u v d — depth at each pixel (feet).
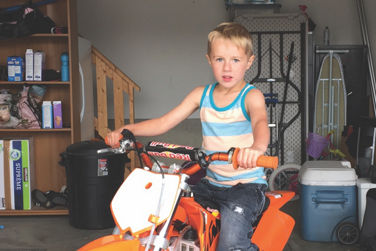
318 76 17.22
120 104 14.56
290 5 18.98
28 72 12.31
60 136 13.44
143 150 4.86
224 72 5.31
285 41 16.16
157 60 19.86
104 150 4.99
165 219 4.34
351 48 17.38
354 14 18.83
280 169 13.70
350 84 17.57
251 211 5.32
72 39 12.36
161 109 20.07
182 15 19.67
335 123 17.24
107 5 19.58
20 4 13.02
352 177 9.66
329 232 9.77
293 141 16.25
